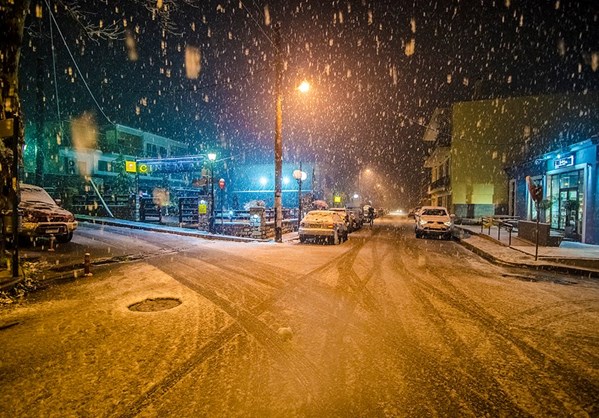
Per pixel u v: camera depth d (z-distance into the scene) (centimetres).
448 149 3312
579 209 1634
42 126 2028
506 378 357
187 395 316
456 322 529
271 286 739
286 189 4759
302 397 317
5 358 387
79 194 2509
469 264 1085
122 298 632
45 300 616
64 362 378
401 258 1186
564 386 342
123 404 300
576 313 581
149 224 2117
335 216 1686
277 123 1605
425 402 311
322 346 432
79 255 1064
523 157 2950
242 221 1925
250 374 357
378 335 471
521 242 1520
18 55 740
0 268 721
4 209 730
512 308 605
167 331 472
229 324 502
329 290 715
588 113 2817
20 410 290
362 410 298
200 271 888
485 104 3045
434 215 2000
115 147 3978
